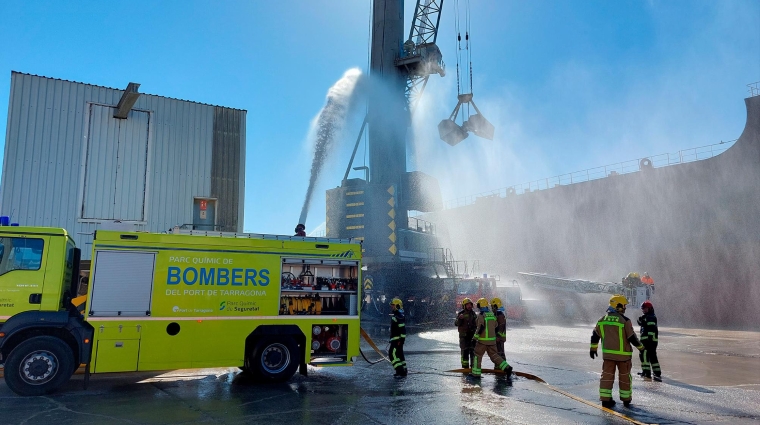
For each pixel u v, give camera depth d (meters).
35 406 6.88
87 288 8.61
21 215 13.84
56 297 7.70
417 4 31.89
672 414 7.10
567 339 18.58
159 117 15.89
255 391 8.15
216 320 8.43
